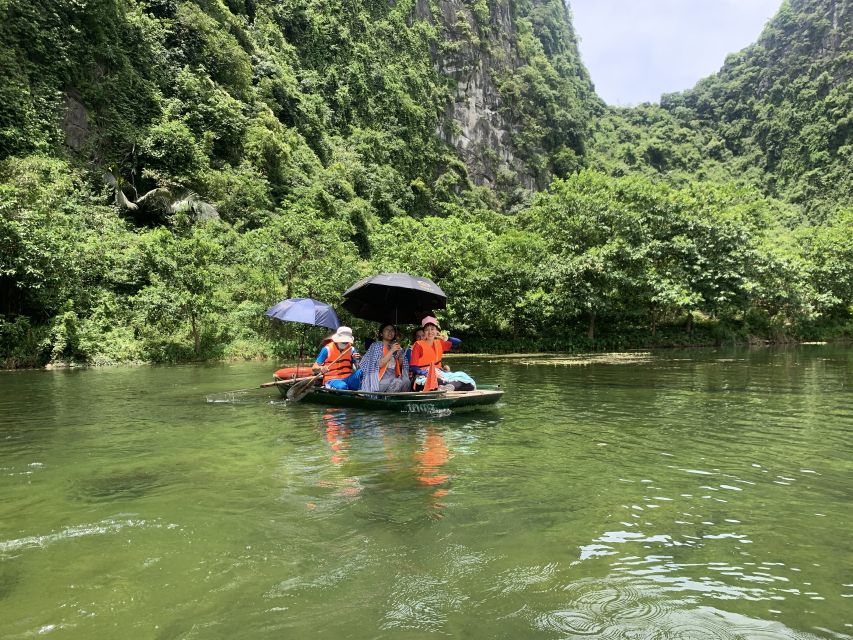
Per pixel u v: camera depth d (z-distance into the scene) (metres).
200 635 1.86
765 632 1.88
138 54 28.00
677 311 25.16
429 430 5.43
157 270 15.79
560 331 22.33
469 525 2.88
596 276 21.19
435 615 1.98
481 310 19.78
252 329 17.77
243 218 26.95
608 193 25.17
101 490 3.54
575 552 2.54
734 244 23.45
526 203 68.94
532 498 3.32
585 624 1.92
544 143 81.69
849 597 2.12
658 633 1.87
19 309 14.16
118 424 5.81
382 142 53.88
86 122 23.30
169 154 25.39
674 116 98.62
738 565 2.40
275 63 43.09
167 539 2.71
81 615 2.00
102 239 16.89
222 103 30.56
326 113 49.34
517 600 2.09
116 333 14.70
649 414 6.34
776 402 7.27
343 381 7.33
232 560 2.46
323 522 2.93
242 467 4.07
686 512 3.08
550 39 104.06
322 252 19.97
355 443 4.86
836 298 28.05
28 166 16.72
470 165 70.75
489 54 78.44
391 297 8.24
